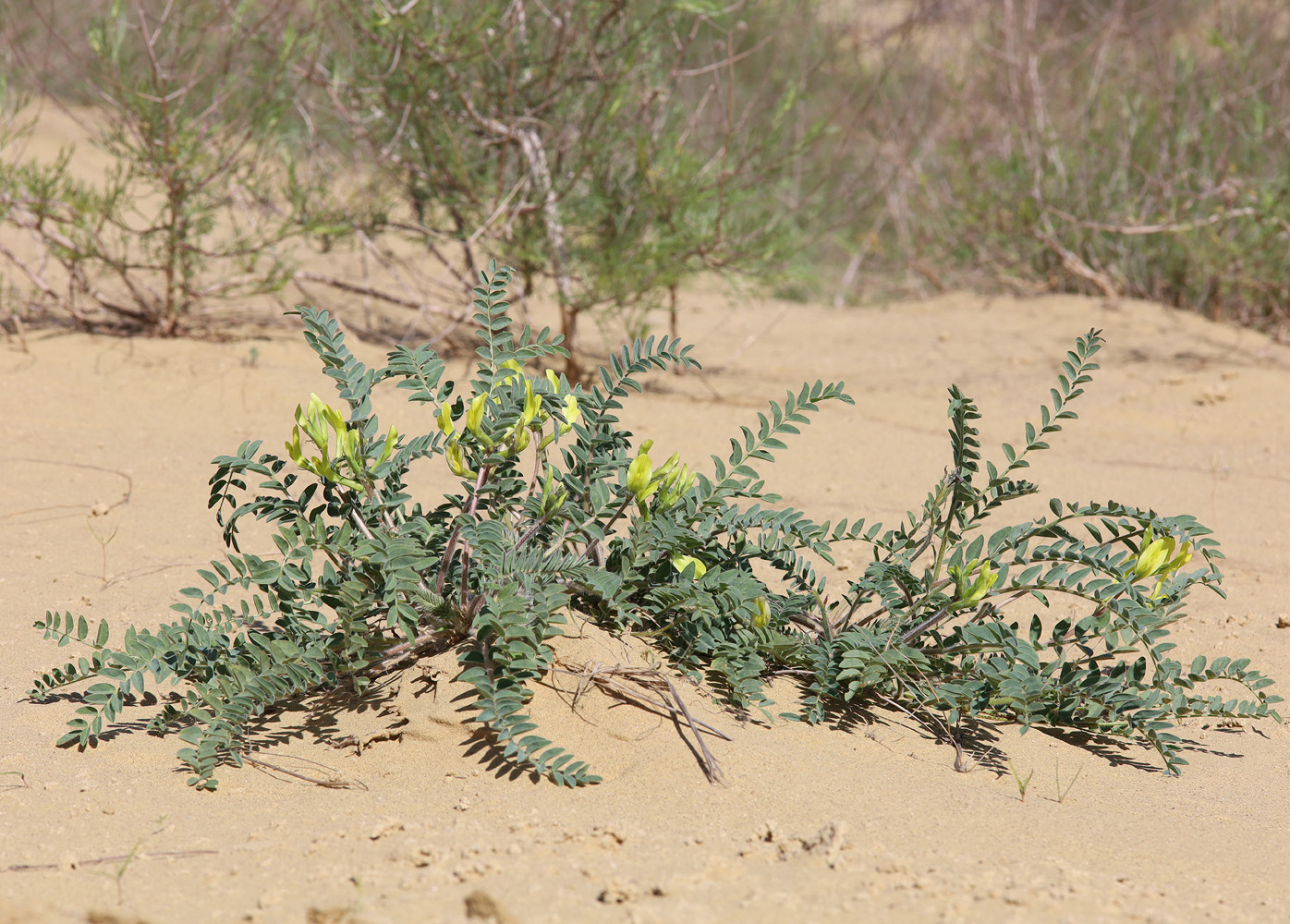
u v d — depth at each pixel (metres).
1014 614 3.23
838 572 3.47
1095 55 8.30
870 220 9.30
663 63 6.08
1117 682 2.46
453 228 6.27
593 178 5.75
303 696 2.46
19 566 3.15
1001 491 2.50
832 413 5.45
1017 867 1.83
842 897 1.67
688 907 1.62
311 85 5.68
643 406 5.40
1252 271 6.82
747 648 2.47
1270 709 2.46
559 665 2.36
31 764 2.12
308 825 1.95
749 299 8.23
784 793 2.10
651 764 2.17
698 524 2.61
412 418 4.76
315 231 5.51
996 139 8.29
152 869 1.77
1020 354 6.66
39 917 1.52
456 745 2.21
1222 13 7.78
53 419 4.41
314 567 3.29
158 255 5.34
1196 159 7.58
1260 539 3.89
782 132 5.91
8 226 6.83
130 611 2.88
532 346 2.54
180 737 2.21
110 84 4.99
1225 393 5.57
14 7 5.81
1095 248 7.92
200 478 3.97
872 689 2.60
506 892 1.67
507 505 2.45
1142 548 2.34
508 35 5.33
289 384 4.92
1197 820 2.13
